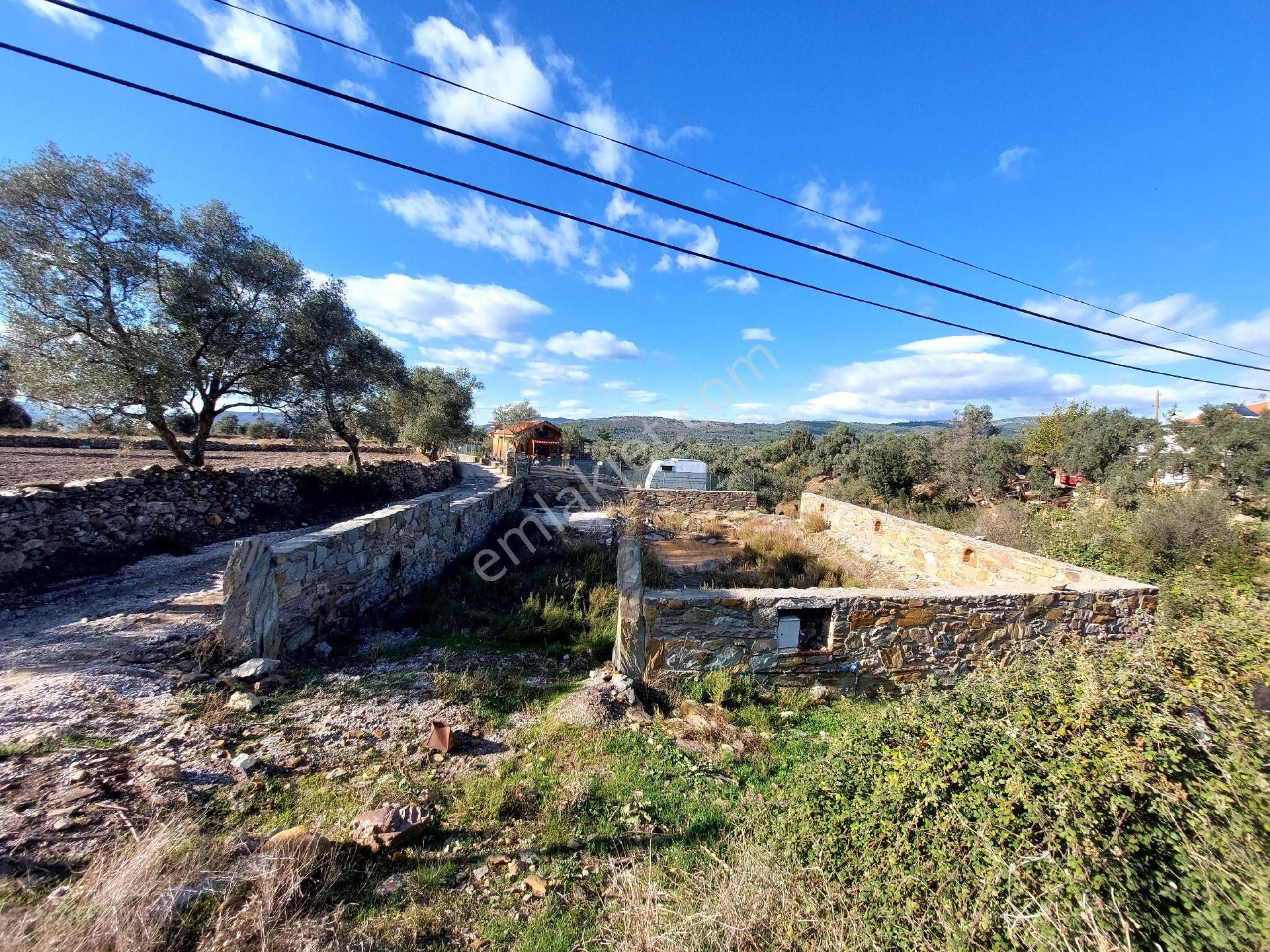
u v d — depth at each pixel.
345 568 5.27
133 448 16.17
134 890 1.67
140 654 4.01
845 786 2.32
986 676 3.11
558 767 3.02
